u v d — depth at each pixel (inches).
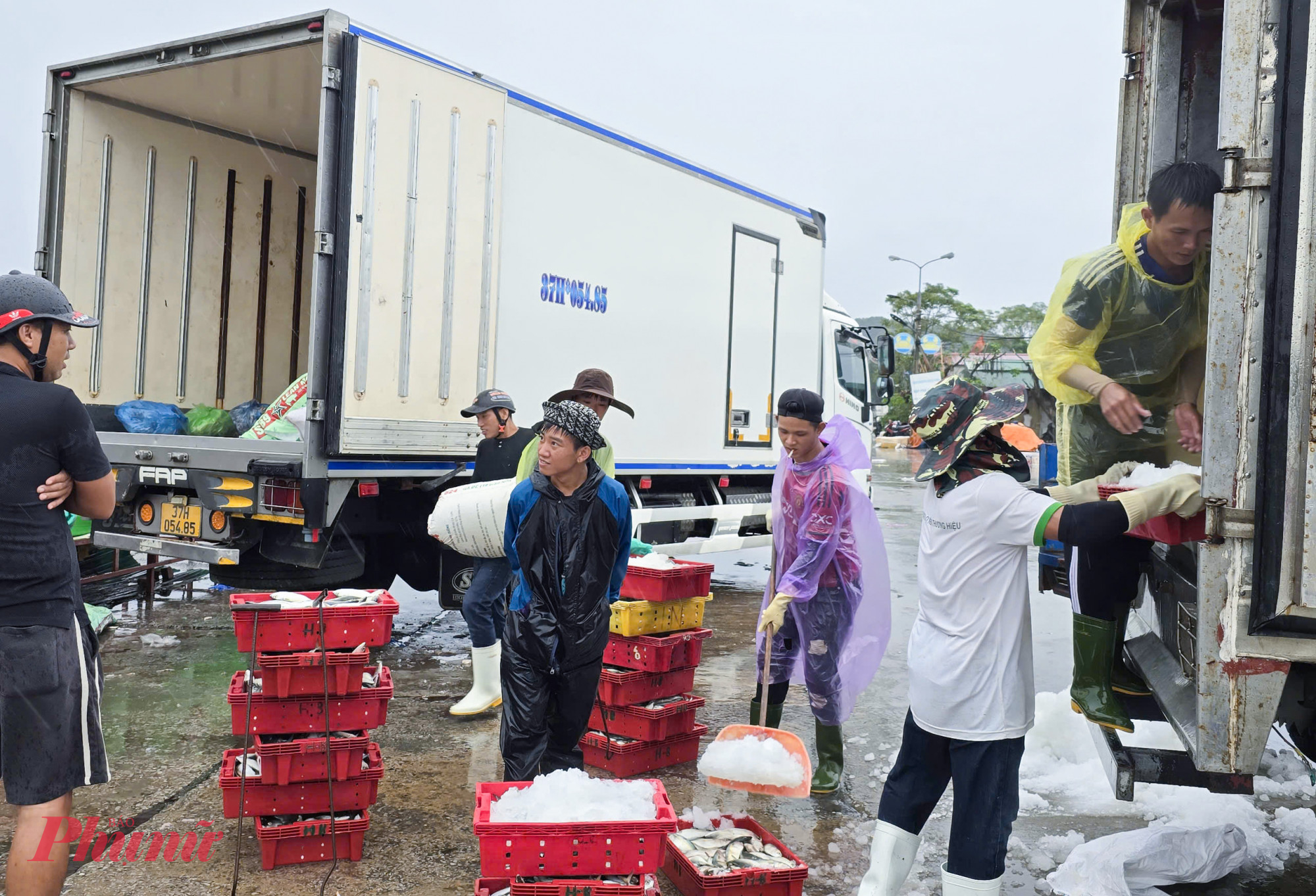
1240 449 96.7
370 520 233.6
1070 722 186.1
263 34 205.3
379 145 205.2
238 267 273.7
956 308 2549.2
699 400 317.4
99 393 241.8
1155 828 140.9
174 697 206.8
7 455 106.5
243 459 205.6
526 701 132.6
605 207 271.4
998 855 107.6
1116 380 139.2
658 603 175.3
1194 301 131.8
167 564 303.4
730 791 167.3
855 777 175.2
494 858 99.7
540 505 131.4
